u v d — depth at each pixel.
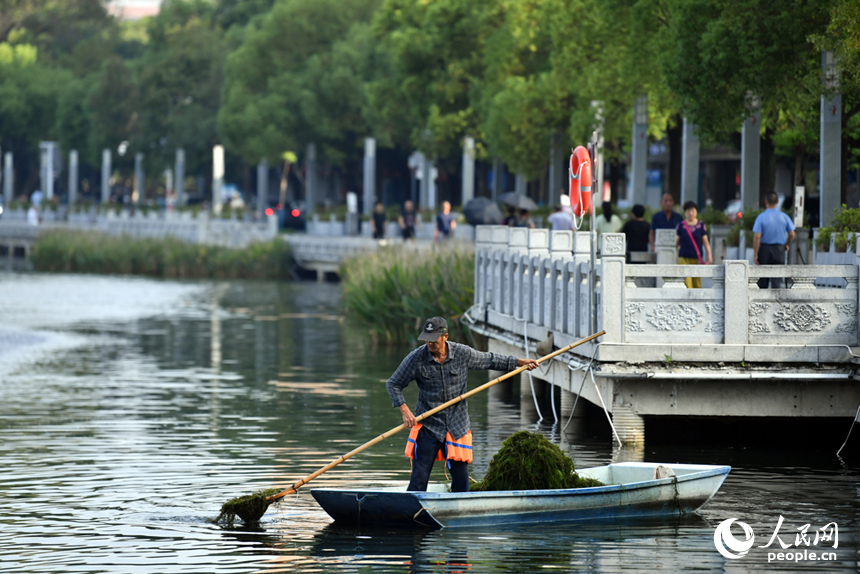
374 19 153.00
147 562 28.31
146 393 59.81
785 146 83.56
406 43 143.50
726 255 66.12
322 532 31.05
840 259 50.50
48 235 196.75
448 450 31.73
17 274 178.00
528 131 118.69
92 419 51.28
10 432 47.81
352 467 40.22
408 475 38.78
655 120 96.88
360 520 31.73
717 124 65.50
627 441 42.41
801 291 41.47
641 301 41.25
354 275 105.81
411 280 83.38
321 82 189.00
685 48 65.31
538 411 51.38
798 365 41.06
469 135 141.62
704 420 49.69
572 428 48.59
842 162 63.72
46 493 36.12
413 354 32.09
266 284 160.25
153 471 39.56
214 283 161.50
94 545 29.94
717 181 142.62
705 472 32.91
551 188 132.12
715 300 41.31
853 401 41.97
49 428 48.81
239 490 36.50
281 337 90.50
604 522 31.94
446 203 107.56
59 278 168.75
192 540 30.38
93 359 75.75
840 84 57.66
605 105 96.50
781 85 63.47
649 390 42.25
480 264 64.00
